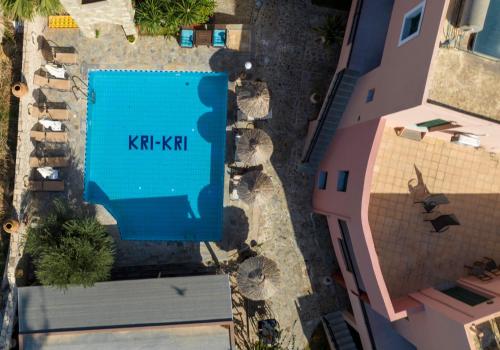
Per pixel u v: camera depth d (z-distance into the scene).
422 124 14.86
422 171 15.89
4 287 18.67
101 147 20.27
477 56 12.70
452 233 15.98
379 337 17.75
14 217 18.67
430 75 12.05
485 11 11.80
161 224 20.39
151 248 20.20
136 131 20.41
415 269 15.76
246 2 20.48
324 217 20.72
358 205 14.88
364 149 15.38
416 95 12.59
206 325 17.92
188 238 20.38
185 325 17.86
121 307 18.11
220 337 18.30
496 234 16.11
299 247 20.66
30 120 19.38
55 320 17.91
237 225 20.44
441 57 12.59
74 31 19.95
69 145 20.00
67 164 19.95
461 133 15.17
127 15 17.88
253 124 20.47
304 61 20.69
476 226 16.06
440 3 12.16
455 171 16.05
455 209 15.98
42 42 19.84
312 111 20.58
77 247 17.48
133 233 20.25
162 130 20.48
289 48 20.62
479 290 14.36
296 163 20.64
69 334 17.80
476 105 12.67
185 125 20.53
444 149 16.00
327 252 20.73
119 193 20.28
